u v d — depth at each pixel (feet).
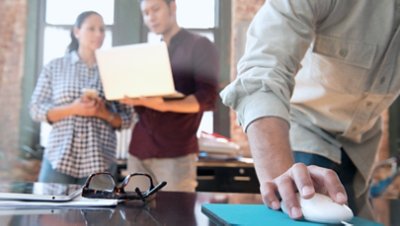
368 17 2.38
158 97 4.97
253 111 1.94
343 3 2.32
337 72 2.58
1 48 8.43
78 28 5.49
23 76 8.39
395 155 8.77
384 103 2.75
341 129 2.85
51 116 5.22
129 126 5.64
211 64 5.17
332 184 1.72
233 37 8.33
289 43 2.11
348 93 2.66
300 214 1.66
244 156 8.43
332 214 1.61
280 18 2.16
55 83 5.39
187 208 2.12
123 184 2.36
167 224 1.68
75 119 5.18
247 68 2.11
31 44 8.22
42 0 8.27
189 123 5.06
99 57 5.24
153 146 4.96
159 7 5.12
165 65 4.98
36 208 1.93
